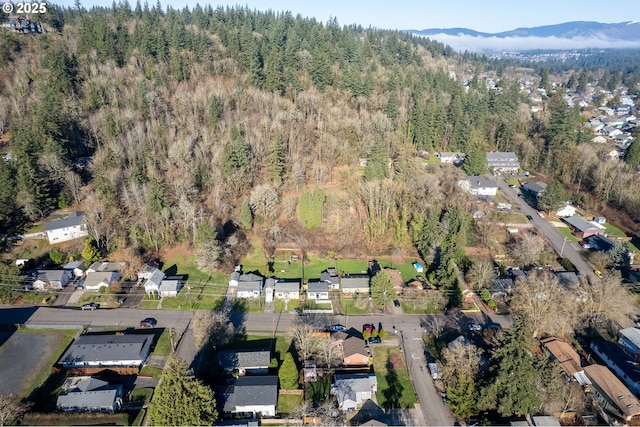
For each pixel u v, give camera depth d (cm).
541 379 5291
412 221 8781
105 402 4931
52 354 5809
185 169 9206
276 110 11162
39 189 8225
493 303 7162
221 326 5972
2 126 10338
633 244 9388
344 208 9281
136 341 5822
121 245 7956
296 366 5691
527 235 9269
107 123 9675
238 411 5009
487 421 4928
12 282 6831
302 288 7431
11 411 4641
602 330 6769
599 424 5056
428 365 5828
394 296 6994
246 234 8688
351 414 5122
